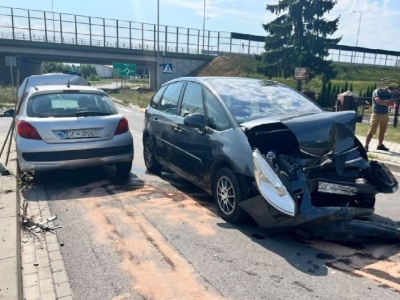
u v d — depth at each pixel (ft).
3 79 144.46
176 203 16.94
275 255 12.07
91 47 138.92
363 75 179.63
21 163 18.17
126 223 14.56
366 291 10.05
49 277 10.64
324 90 89.92
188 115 16.14
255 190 13.50
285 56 137.08
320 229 12.81
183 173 18.04
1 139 30.94
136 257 11.83
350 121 13.53
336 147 12.76
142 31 146.10
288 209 11.63
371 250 12.49
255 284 10.36
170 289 10.09
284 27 137.28
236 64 155.63
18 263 10.73
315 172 13.30
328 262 11.65
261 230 14.01
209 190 15.96
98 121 19.35
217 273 10.92
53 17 135.13
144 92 119.14
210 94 16.48
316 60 134.62
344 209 12.17
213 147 15.03
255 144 13.93
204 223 14.65
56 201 17.06
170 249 12.39
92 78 296.30
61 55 136.77
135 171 22.85
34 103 19.24
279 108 16.03
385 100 29.07
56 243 12.76
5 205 14.79
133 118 55.77
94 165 19.48
